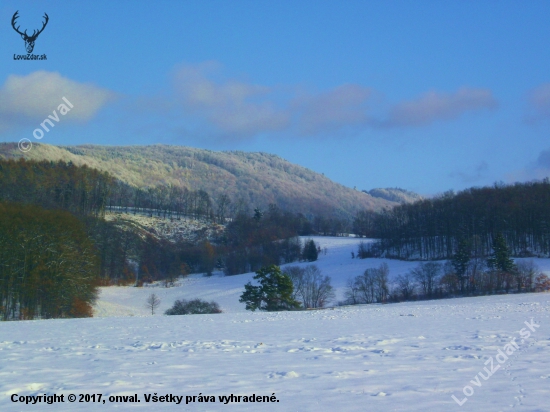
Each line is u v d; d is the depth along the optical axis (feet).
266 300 199.52
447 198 458.50
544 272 283.18
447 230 392.88
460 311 133.28
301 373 44.88
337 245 499.10
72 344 69.05
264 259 414.00
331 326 94.43
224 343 68.33
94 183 416.26
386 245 441.68
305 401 34.50
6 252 170.40
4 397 36.52
